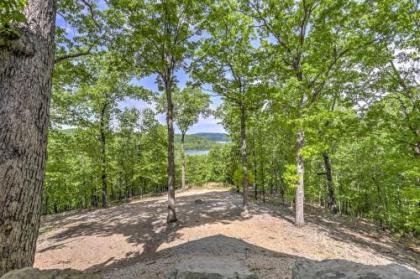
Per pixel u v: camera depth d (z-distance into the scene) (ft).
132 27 31.17
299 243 28.32
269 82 38.58
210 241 26.58
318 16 33.96
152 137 91.35
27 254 7.93
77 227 39.19
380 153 50.16
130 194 116.57
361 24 31.71
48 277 6.73
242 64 38.22
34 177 8.34
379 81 38.01
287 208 55.21
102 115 64.59
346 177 63.31
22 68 8.44
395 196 52.95
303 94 32.12
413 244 39.68
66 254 27.09
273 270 17.49
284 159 60.95
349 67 35.94
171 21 32.19
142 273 18.38
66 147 57.26
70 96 54.95
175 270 13.73
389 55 34.94
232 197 65.98
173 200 36.06
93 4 26.55
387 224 55.42
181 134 102.53
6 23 8.26
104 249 27.99
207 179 160.97
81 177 76.84
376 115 37.19
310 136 31.81
